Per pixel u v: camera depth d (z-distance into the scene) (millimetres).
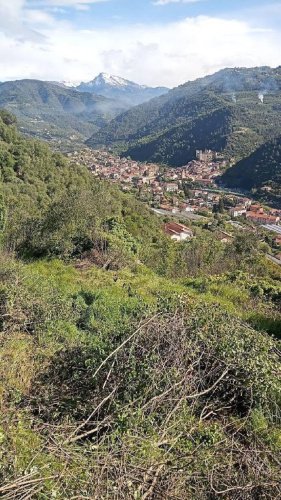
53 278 9594
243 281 10812
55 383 4672
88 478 3008
